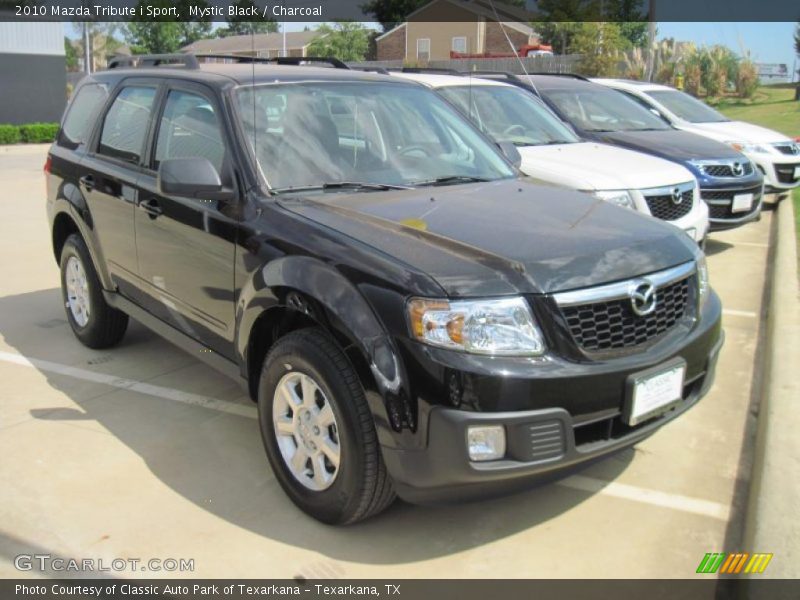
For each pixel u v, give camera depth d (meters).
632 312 3.05
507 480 2.81
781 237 8.59
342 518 3.15
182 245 3.99
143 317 4.62
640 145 8.32
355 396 2.95
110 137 4.94
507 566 3.03
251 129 3.81
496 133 7.55
